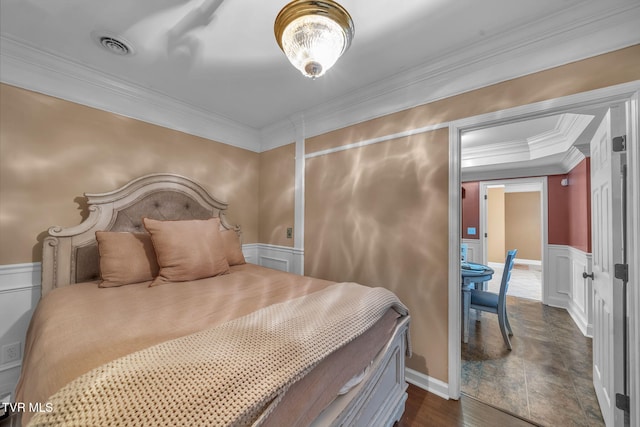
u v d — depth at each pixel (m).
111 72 2.03
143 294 1.56
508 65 1.63
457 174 1.82
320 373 0.94
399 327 1.53
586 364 2.26
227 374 0.72
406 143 2.06
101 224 2.02
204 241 2.03
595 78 1.37
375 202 2.22
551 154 3.30
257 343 0.88
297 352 0.86
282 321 1.05
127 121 2.25
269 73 2.04
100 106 2.11
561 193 3.81
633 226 1.30
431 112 1.94
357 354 1.13
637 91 1.27
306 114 2.69
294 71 2.01
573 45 1.43
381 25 1.52
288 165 2.97
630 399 1.32
